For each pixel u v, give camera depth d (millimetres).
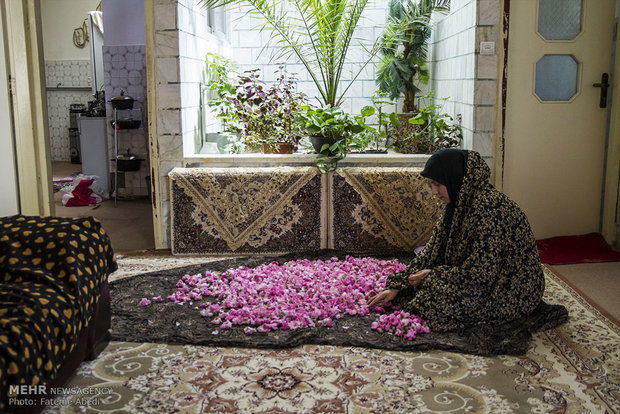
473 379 2789
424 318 3320
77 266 2664
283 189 4688
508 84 4957
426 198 4695
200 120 5539
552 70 5020
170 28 4691
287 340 3123
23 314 2234
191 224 4738
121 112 7332
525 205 5133
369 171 4691
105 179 7637
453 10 5422
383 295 3492
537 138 5055
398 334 3193
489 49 4770
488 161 4898
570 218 5191
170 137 4844
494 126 4879
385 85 6211
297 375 2820
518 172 5078
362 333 3227
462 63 5137
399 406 2553
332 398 2615
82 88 10680
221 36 6383
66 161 10859
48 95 10758
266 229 4734
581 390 2695
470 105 4914
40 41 4727
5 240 2686
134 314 3484
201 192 4680
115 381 2766
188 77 5035
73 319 2467
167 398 2615
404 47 6215
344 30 5426
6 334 2096
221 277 4078
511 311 3281
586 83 5039
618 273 4398
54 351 2301
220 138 5613
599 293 3992
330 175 4688
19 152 4625
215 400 2600
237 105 5566
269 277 3963
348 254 4703
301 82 6645
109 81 7289
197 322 3377
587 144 5109
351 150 5266
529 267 3324
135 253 4895
